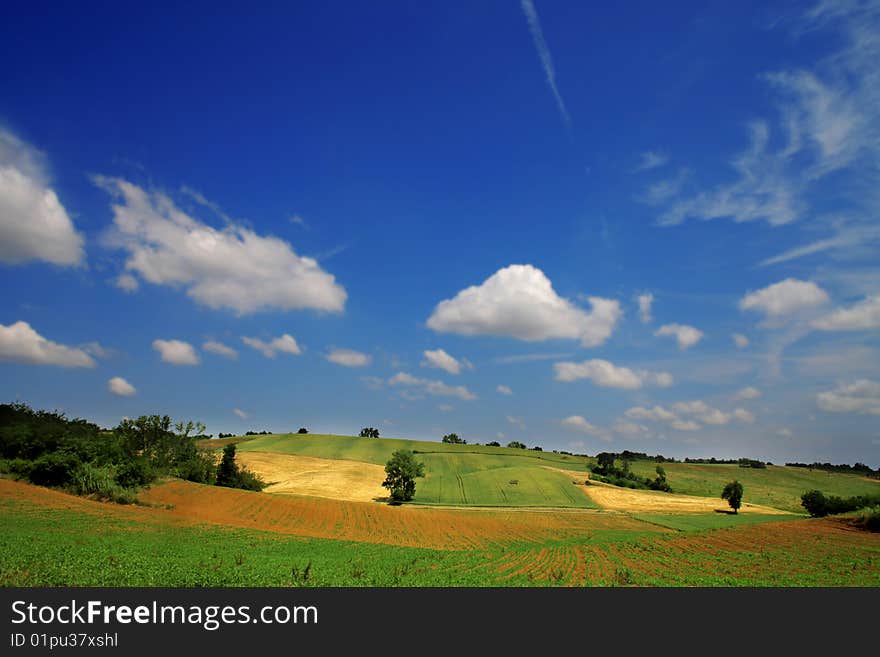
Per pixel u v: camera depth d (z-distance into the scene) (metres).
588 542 50.25
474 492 116.00
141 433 79.94
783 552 42.09
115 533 39.03
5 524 37.12
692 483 151.62
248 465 128.12
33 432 62.75
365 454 151.62
